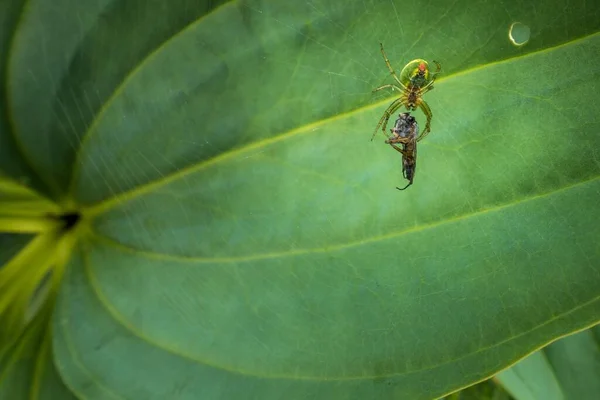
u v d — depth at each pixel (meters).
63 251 0.21
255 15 0.20
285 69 0.20
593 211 0.19
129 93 0.20
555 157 0.19
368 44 0.19
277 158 0.20
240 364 0.20
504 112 0.19
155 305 0.20
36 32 0.20
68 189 0.21
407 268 0.20
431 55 0.19
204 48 0.20
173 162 0.20
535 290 0.19
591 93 0.19
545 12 0.19
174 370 0.20
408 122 0.19
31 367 0.20
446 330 0.19
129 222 0.21
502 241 0.19
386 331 0.19
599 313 0.19
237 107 0.20
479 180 0.19
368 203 0.20
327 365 0.20
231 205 0.20
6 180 0.21
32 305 0.22
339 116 0.20
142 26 0.20
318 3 0.19
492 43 0.19
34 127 0.20
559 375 0.21
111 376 0.20
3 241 0.21
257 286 0.20
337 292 0.20
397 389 0.19
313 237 0.20
